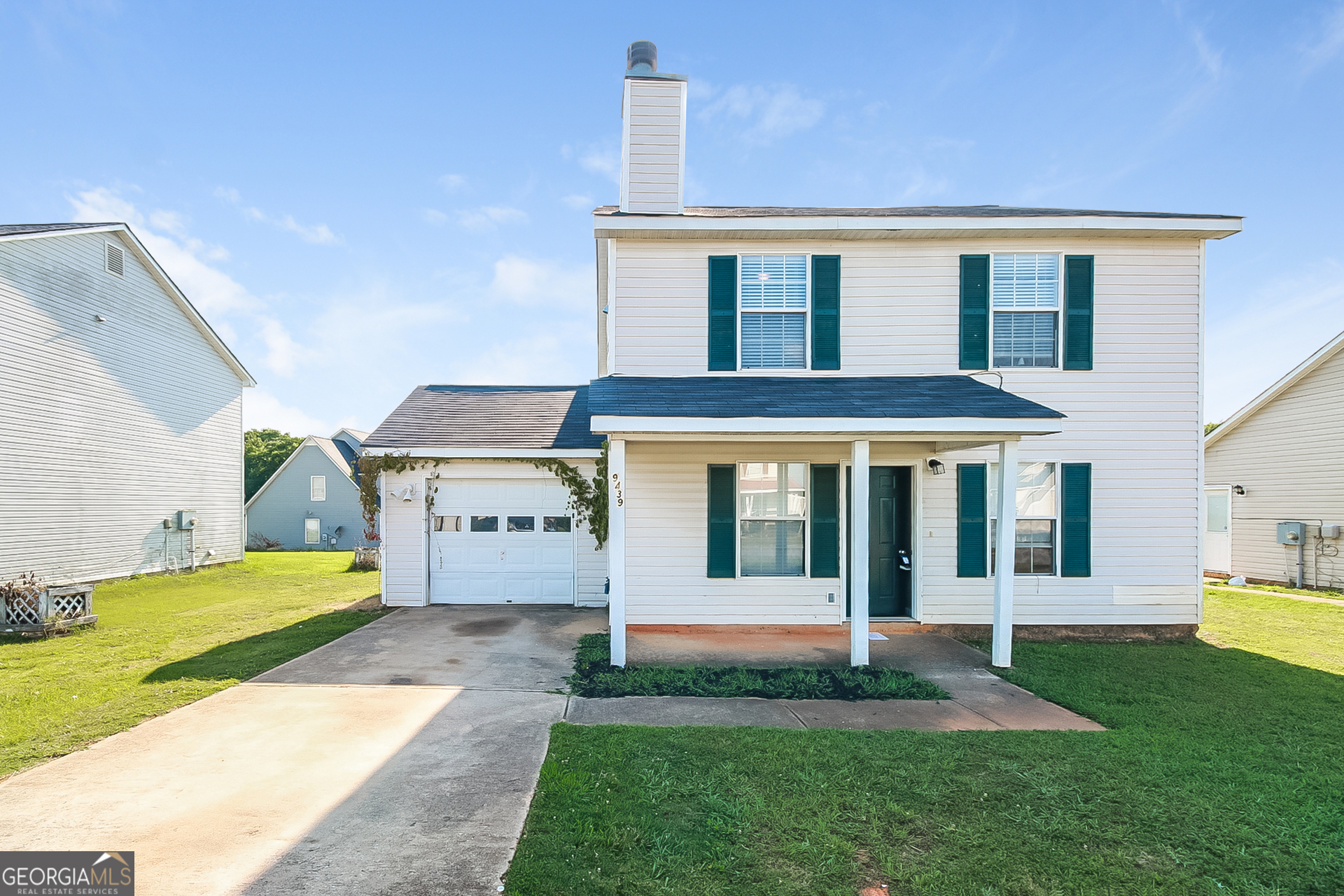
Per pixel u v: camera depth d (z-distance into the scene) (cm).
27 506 1271
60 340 1353
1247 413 1566
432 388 1441
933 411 705
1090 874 324
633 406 721
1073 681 674
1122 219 871
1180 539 895
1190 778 427
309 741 493
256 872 320
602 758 454
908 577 922
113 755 464
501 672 695
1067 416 899
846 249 917
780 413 697
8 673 690
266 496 3134
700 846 343
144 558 1595
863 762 450
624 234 903
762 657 769
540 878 313
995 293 914
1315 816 380
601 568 1116
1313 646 850
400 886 309
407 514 1120
